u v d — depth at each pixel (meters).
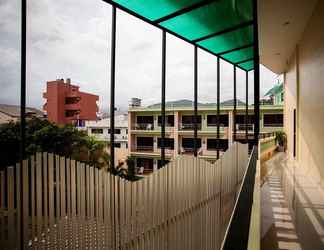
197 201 4.48
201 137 17.23
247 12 4.54
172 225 3.83
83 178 2.54
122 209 3.00
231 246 0.61
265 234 2.98
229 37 5.66
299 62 7.86
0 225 1.96
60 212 2.32
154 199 3.52
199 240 4.50
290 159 9.37
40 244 2.17
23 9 2.51
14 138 2.91
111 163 3.37
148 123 17.67
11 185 2.02
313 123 6.04
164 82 4.68
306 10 5.75
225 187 5.64
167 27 4.75
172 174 3.89
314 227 3.16
